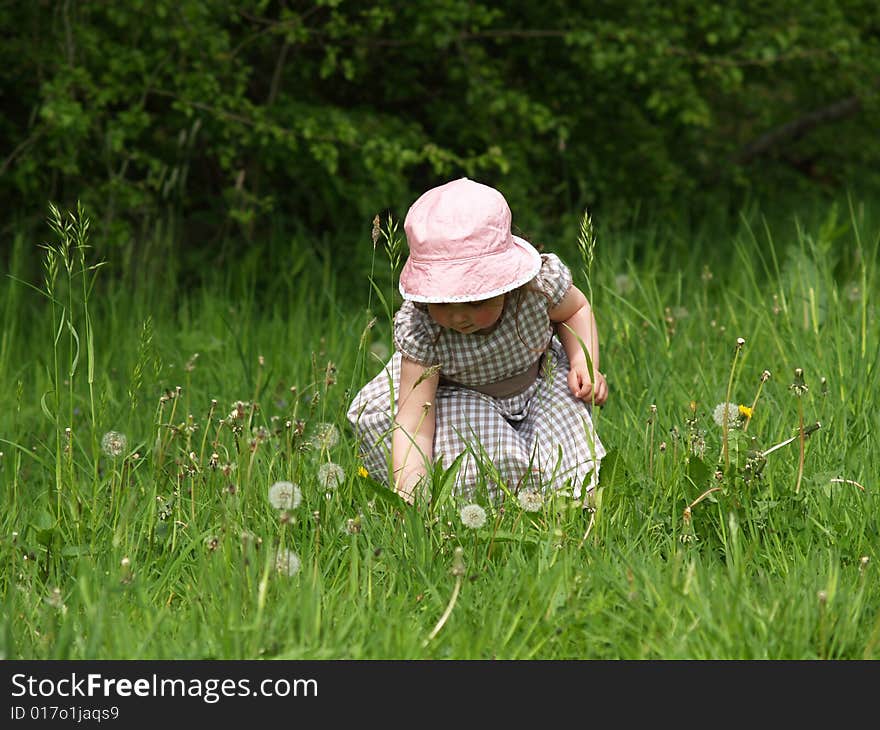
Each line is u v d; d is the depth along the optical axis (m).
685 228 12.88
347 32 10.65
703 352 7.75
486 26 12.23
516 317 5.80
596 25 11.48
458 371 5.93
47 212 10.84
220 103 10.20
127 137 10.41
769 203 14.88
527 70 12.77
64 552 4.96
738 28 11.97
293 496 4.73
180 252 11.35
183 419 7.07
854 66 13.25
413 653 4.25
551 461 5.94
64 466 5.85
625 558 4.72
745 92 14.54
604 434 6.59
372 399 6.20
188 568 5.03
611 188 13.11
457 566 4.48
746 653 4.16
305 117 10.73
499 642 4.30
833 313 7.81
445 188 5.49
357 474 5.54
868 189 16.27
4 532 5.41
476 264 5.30
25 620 4.52
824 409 6.39
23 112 11.34
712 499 5.26
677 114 13.10
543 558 4.78
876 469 5.69
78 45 10.10
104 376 7.16
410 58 11.77
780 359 7.65
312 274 10.94
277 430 6.25
